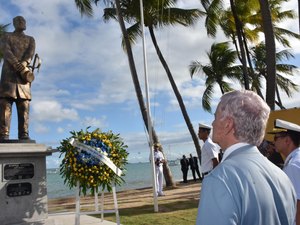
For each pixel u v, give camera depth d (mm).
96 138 6859
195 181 23641
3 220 6539
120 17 17516
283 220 2137
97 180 6797
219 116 2305
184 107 22812
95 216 9562
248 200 1957
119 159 7004
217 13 23047
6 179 6656
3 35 7660
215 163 7523
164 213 9641
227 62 29672
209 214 1911
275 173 2193
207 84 30516
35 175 7008
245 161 2115
